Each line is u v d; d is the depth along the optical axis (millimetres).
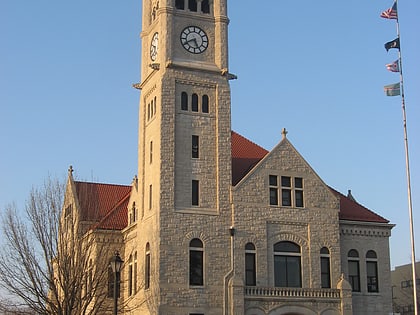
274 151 61688
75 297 56938
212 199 58875
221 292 56688
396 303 102125
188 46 62156
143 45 66750
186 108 60469
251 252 58625
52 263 56875
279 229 60000
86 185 71625
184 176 58562
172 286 55500
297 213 60906
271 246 59406
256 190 60094
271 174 61031
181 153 59031
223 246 57844
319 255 60656
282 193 61125
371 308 62562
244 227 58812
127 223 69188
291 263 59812
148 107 63719
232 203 59062
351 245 63531
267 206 60062
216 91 61688
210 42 63125
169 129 59062
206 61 62531
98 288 62344
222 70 62094
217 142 60375
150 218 59031
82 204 66062
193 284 56312
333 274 60625
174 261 56094
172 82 60250
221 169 59750
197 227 57531
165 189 57469
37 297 56156
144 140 63906
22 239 56500
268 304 56969
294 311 57531
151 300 56219
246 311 56312
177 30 62250
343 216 64000
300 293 58219
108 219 69125
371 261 63969
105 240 67312
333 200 62656
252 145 68000
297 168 62094
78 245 57625
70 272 56594
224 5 64188
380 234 64750
